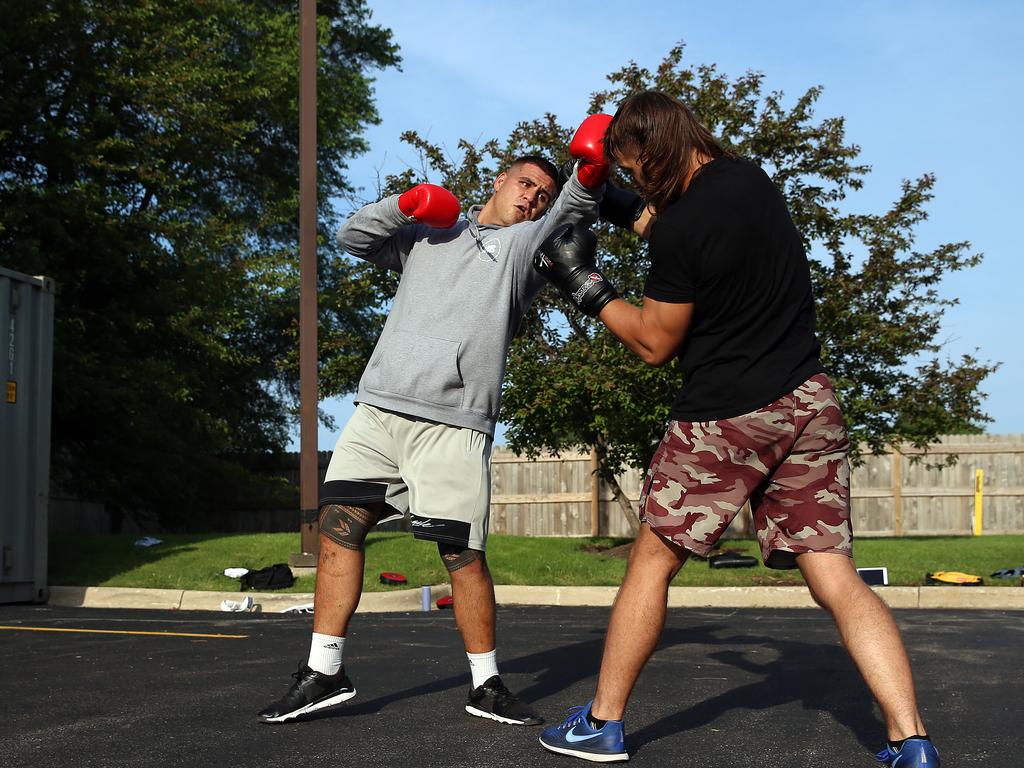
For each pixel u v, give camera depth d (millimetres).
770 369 2674
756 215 2662
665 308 2732
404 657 5086
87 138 15938
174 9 17453
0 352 8695
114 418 16188
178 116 16641
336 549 3439
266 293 18406
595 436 11883
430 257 3529
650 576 2787
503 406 11266
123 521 21047
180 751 3002
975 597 9016
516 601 9320
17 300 8891
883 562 10547
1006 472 16328
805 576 2668
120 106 16859
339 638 3441
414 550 10328
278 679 4391
